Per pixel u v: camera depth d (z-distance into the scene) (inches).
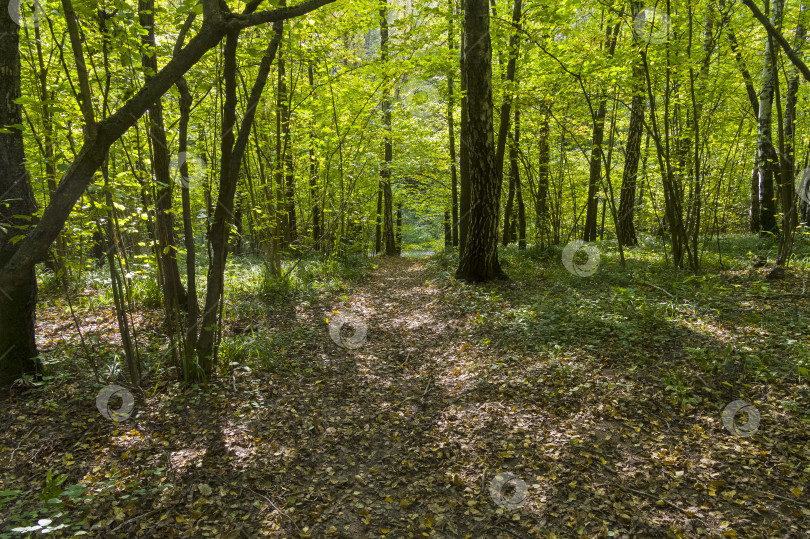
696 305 233.6
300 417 160.1
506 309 268.7
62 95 165.8
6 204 153.4
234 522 110.5
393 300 336.5
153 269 268.8
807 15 296.8
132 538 103.7
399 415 164.4
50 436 138.1
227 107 159.5
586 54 314.8
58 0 151.3
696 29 347.9
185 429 148.0
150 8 193.3
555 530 107.7
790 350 172.2
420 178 711.7
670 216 327.0
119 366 182.1
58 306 256.5
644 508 111.4
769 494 110.5
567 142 473.1
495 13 339.9
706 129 334.6
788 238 283.9
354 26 330.6
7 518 105.3
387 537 108.4
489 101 318.0
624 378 169.3
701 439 133.0
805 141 349.4
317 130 387.9
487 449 139.8
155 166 213.8
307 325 261.7
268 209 363.6
